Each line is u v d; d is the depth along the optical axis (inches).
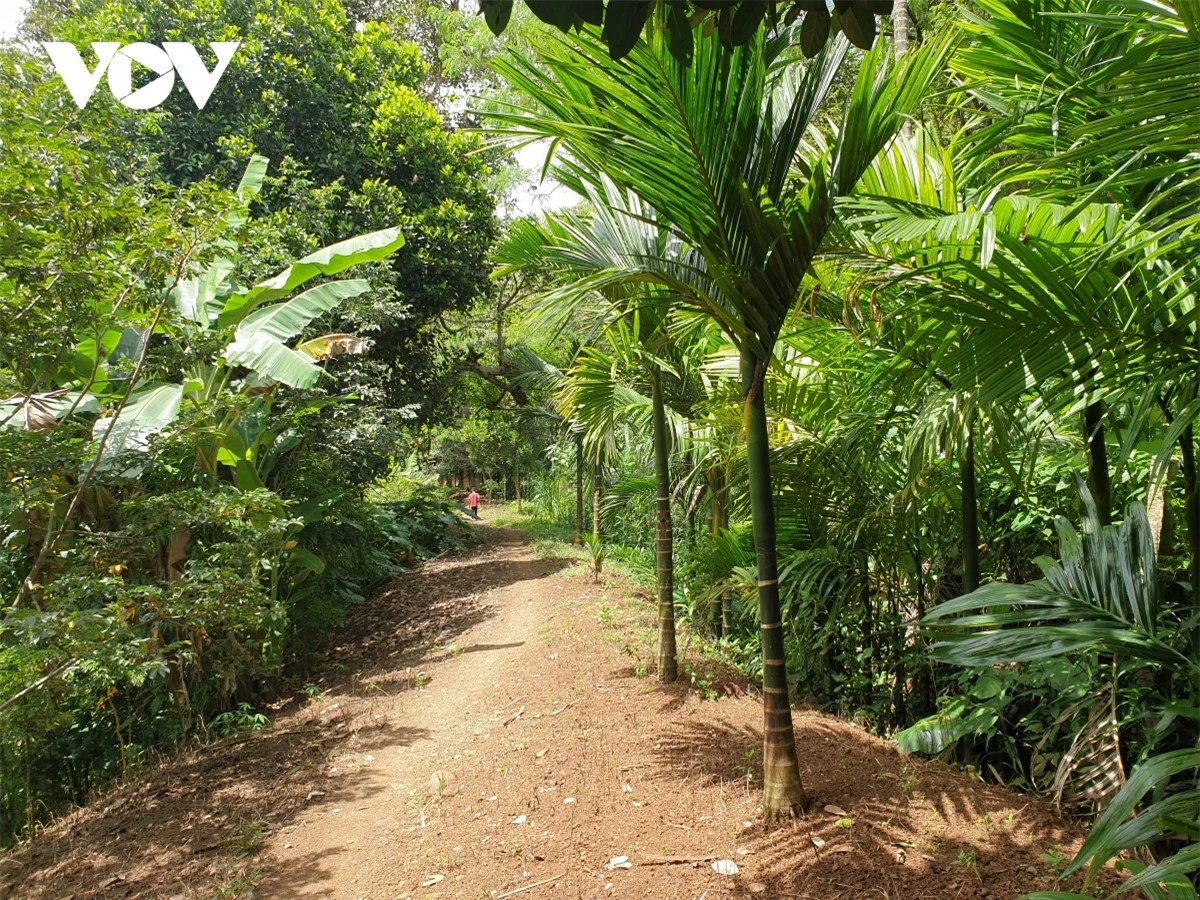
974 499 136.9
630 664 217.6
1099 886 94.4
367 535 465.1
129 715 260.5
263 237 197.8
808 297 135.6
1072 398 96.6
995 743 139.9
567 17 49.4
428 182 470.6
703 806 129.1
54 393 162.7
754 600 196.1
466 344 696.4
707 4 52.7
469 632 322.0
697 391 233.8
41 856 156.4
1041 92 97.3
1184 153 90.7
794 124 107.0
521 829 131.7
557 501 799.1
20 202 136.2
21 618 132.6
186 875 135.0
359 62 456.4
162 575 240.1
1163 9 62.2
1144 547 100.0
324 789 169.3
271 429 292.0
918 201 118.2
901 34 206.2
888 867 103.0
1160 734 99.4
